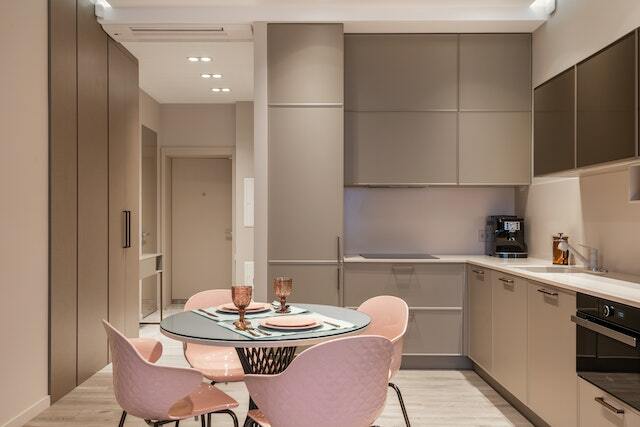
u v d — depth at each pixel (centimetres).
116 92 488
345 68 465
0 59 316
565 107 347
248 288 228
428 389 406
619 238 338
